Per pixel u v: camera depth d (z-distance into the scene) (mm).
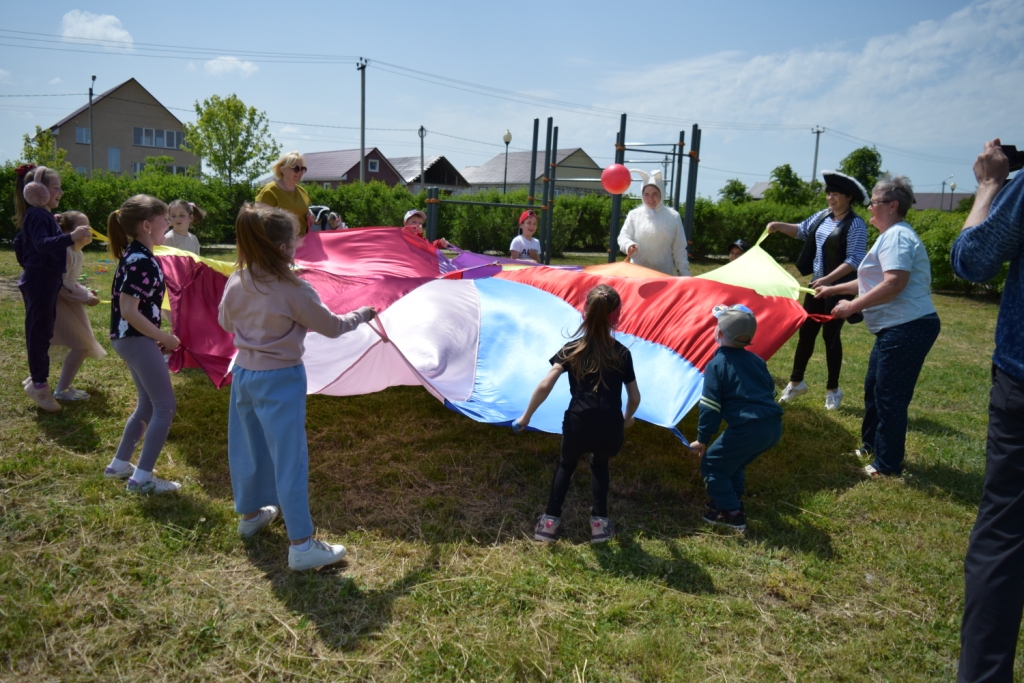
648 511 3979
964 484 4508
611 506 4004
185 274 5105
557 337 5066
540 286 5656
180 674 2482
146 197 3654
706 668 2641
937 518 3992
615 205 10609
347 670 2531
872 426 4875
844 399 6445
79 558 3135
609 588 3125
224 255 18891
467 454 4617
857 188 5590
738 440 3654
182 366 5082
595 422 3447
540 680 2539
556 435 5016
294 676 2496
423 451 4664
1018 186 2230
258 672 2504
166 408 3730
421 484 4172
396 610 2893
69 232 4840
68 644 2594
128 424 3891
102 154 54594
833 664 2695
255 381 3025
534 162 13500
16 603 2764
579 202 28641
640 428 5266
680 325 4691
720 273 5707
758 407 3633
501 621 2844
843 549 3602
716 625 2902
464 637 2736
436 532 3596
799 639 2846
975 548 2348
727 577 3275
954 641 2865
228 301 3051
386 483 4156
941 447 5148
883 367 4492
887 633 2889
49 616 2711
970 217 2475
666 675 2574
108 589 2938
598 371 3518
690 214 10812
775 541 3672
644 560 3373
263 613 2834
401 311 5125
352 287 4926
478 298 5500
